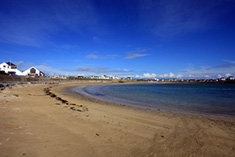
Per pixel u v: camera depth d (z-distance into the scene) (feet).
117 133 20.21
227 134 22.49
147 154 14.89
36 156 12.23
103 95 85.35
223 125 27.78
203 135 21.53
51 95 58.90
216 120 32.01
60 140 16.07
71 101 48.37
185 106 52.13
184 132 22.49
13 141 14.29
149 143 17.61
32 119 22.56
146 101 63.26
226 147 17.71
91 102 52.29
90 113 31.65
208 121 30.76
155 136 20.10
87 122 24.25
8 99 36.81
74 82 248.73
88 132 19.53
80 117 27.07
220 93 117.29
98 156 13.50
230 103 60.54
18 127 18.25
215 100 70.33
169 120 30.17
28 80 145.28
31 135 16.37
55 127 20.11
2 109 26.61
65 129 19.79
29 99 41.93
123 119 28.66
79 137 17.53
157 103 57.98
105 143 16.57
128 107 45.93
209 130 24.12
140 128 23.27
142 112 38.19
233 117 35.94
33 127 18.99
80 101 51.75
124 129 22.20
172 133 21.77
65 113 29.19
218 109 47.14
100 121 25.57
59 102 42.98
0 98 36.37
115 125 23.93
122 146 16.21
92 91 113.70
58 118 24.91
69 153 13.44
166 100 68.03
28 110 28.25
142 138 19.06
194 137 20.56
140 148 16.10
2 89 58.59
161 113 38.19
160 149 16.22
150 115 34.53
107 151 14.69
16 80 124.57
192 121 30.09
